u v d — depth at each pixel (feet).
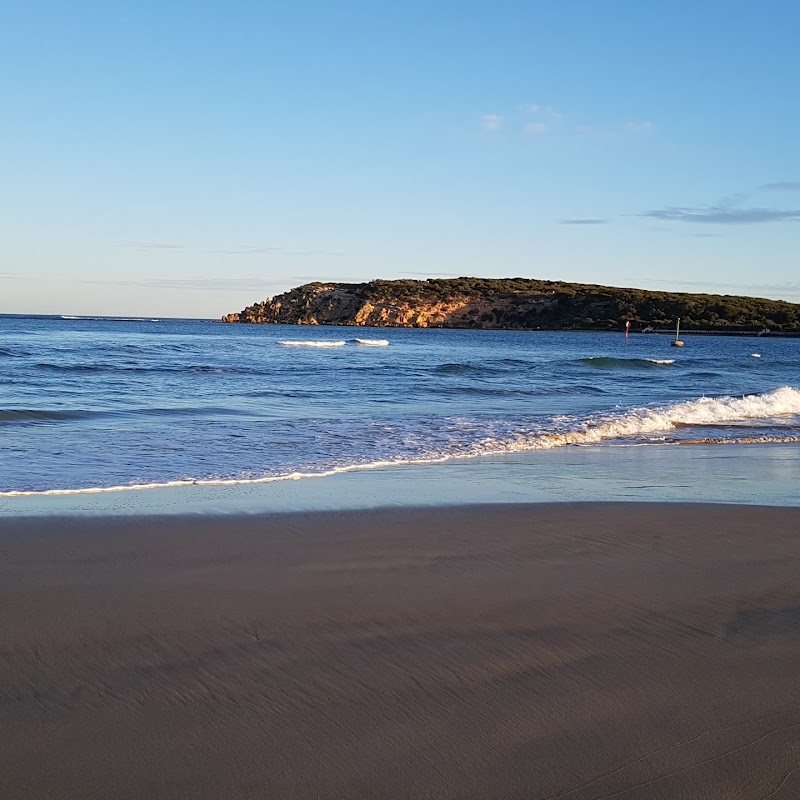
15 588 15.20
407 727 10.22
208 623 13.64
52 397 58.75
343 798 8.77
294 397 63.05
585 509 23.58
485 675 11.73
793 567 17.78
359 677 11.62
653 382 88.69
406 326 509.76
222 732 10.02
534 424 44.29
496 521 21.86
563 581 16.43
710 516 22.82
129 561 17.29
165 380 78.95
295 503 23.72
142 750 9.57
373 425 43.45
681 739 9.95
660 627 13.78
